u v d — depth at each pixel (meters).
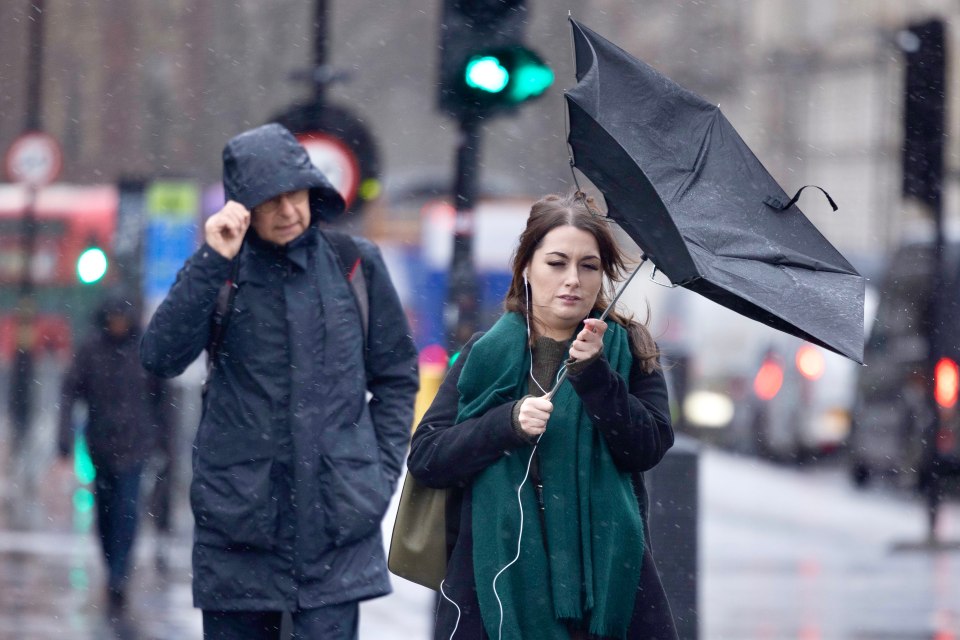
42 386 76.00
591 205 14.60
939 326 48.84
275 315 17.58
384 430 18.23
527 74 30.02
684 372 74.19
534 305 14.64
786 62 130.75
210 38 104.44
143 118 105.69
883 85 123.44
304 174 17.48
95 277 39.22
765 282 13.55
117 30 105.69
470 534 14.38
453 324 30.22
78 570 37.22
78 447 49.94
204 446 17.45
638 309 77.25
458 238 30.34
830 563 40.06
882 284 57.69
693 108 14.44
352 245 18.27
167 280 53.44
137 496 33.47
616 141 13.28
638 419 14.02
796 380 64.88
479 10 29.98
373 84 115.50
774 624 30.61
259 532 17.14
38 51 68.56
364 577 17.52
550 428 14.27
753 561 40.25
